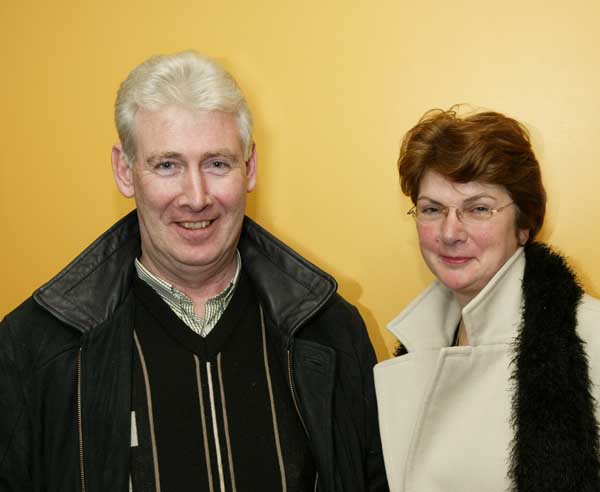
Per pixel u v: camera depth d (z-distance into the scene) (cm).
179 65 144
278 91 189
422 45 179
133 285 161
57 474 146
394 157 184
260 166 192
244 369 156
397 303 189
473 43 176
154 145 144
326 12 184
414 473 143
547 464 121
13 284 202
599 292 175
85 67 194
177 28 190
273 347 162
